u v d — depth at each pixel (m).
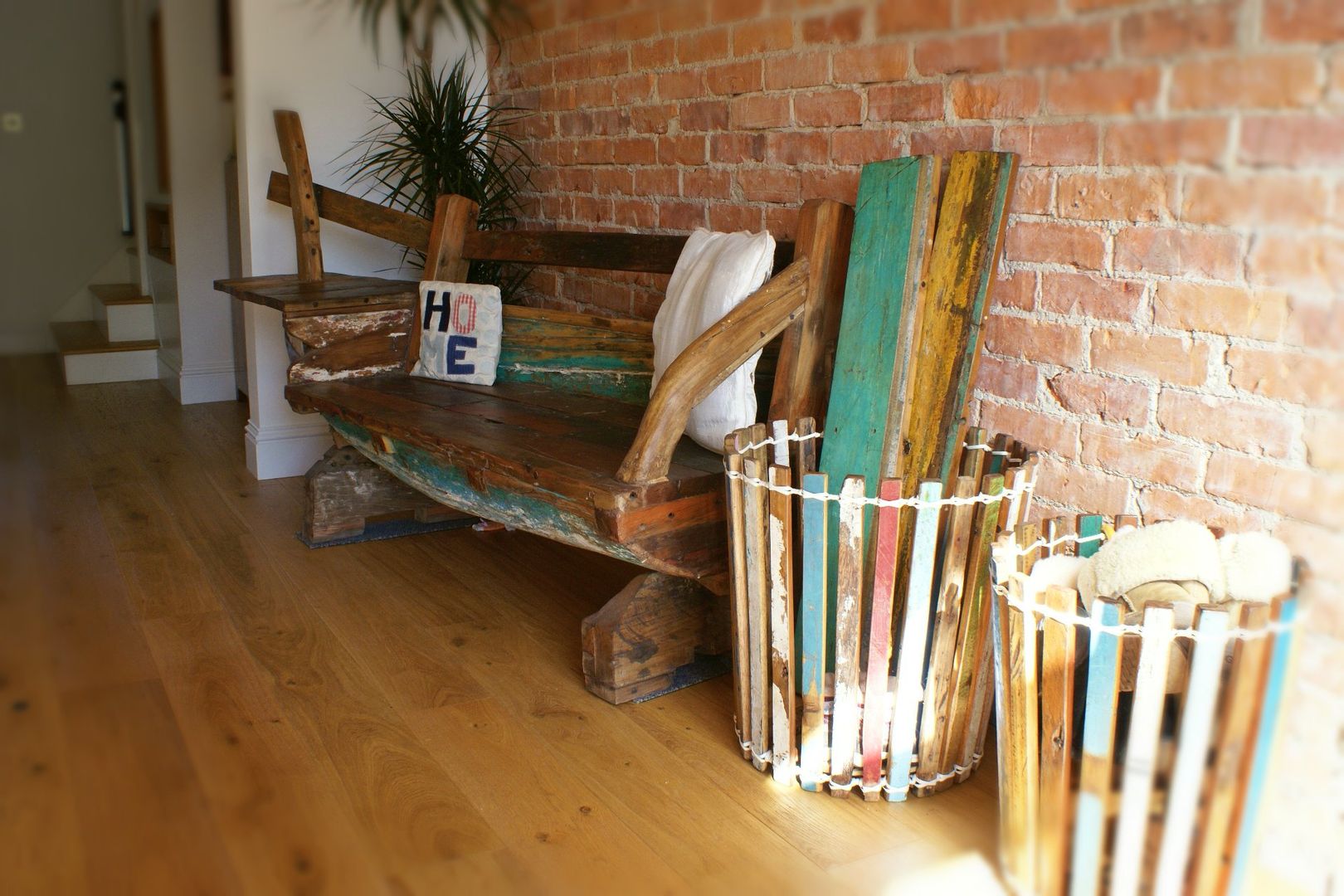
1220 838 1.20
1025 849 1.42
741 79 2.64
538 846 1.68
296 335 3.05
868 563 2.04
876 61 2.23
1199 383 1.71
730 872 1.01
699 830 1.76
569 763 2.00
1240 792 1.18
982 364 2.14
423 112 3.33
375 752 2.01
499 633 2.60
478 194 3.49
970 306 1.98
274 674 2.34
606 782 1.93
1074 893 1.37
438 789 1.89
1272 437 1.60
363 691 2.28
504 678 2.36
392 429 2.63
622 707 2.24
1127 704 1.51
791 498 2.04
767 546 1.92
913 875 1.35
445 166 3.43
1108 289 1.86
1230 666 1.36
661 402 2.07
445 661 2.44
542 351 3.04
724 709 2.25
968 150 2.05
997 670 1.51
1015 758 1.46
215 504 3.49
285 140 3.41
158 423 3.92
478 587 2.90
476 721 2.16
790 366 2.23
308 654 2.45
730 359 2.14
